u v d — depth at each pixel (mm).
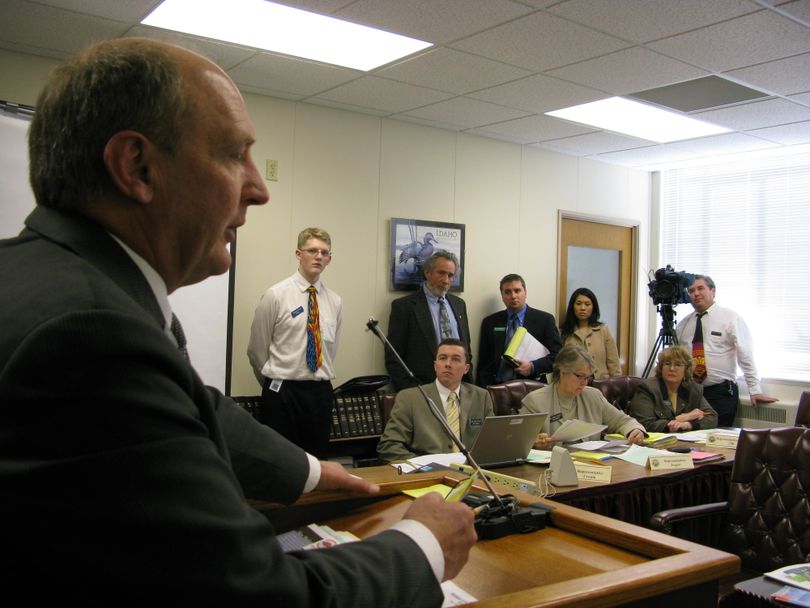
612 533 1072
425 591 653
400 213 4539
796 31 2945
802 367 5137
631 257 6035
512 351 4453
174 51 661
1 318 525
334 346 3779
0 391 490
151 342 537
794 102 3990
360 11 2785
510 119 4441
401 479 1364
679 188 5953
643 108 4207
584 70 3479
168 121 628
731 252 5586
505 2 2691
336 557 625
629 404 3994
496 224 5035
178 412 540
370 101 4074
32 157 647
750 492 2342
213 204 667
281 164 4043
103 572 489
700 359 5062
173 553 501
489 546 1071
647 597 835
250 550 543
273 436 1052
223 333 3506
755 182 5457
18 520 483
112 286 562
